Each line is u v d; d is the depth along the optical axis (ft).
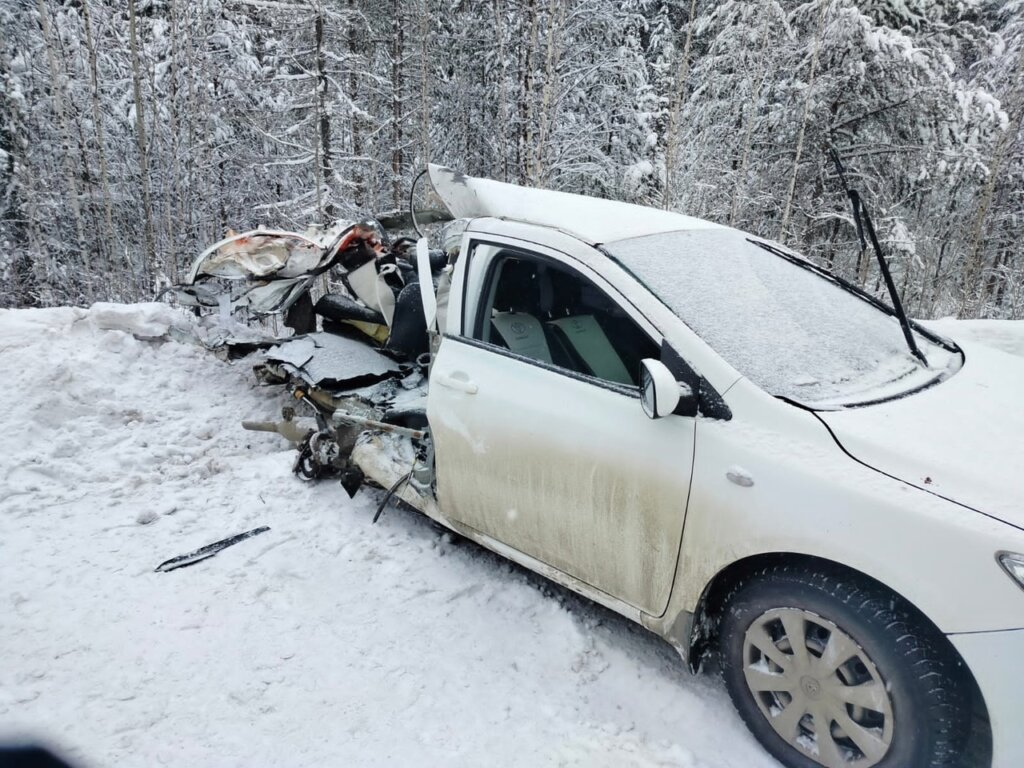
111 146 60.13
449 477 10.66
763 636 7.63
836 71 45.57
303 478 14.25
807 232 49.73
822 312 9.90
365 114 54.19
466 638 9.84
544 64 48.98
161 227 61.57
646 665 9.34
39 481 13.51
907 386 8.60
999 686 5.97
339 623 10.08
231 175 61.16
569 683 9.02
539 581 11.16
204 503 13.32
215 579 10.94
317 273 16.37
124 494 13.48
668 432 7.99
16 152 50.83
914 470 6.85
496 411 9.72
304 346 15.20
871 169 47.80
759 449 7.39
